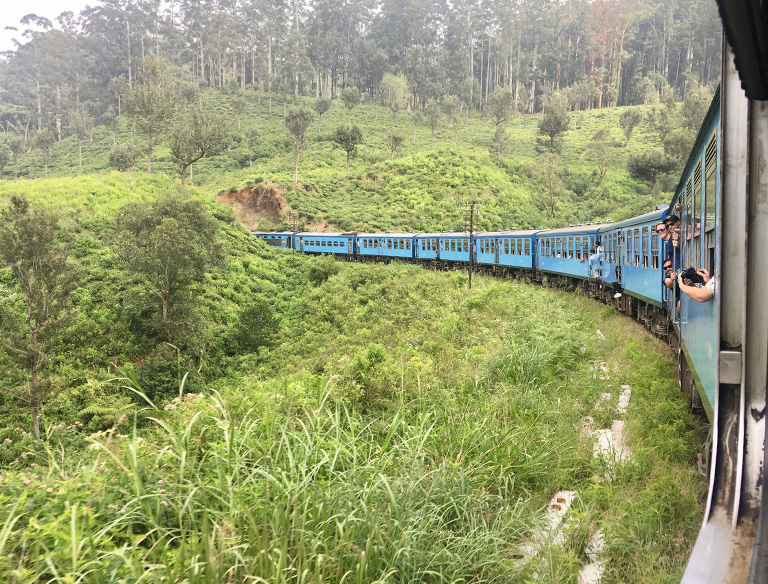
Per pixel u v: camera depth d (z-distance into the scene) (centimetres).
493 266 3488
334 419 616
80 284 3281
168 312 2934
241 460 467
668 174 7150
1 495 400
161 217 3086
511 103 9838
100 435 528
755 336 293
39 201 4516
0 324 2495
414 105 12900
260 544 354
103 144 11262
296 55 12731
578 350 1203
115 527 389
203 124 5738
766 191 288
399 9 14838
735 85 307
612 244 1862
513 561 419
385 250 4725
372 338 2142
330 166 8781
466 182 7556
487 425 684
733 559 256
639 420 723
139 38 15075
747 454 290
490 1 14400
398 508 426
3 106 14262
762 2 201
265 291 4125
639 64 12506
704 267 570
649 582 388
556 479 591
